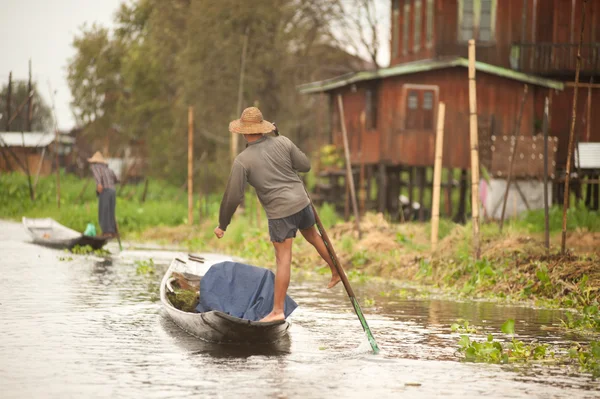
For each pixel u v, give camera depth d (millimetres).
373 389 9102
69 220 38531
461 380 9648
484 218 33594
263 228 32969
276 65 59531
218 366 10156
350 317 14594
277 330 11523
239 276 12766
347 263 24109
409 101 40781
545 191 20531
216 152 61781
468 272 19984
